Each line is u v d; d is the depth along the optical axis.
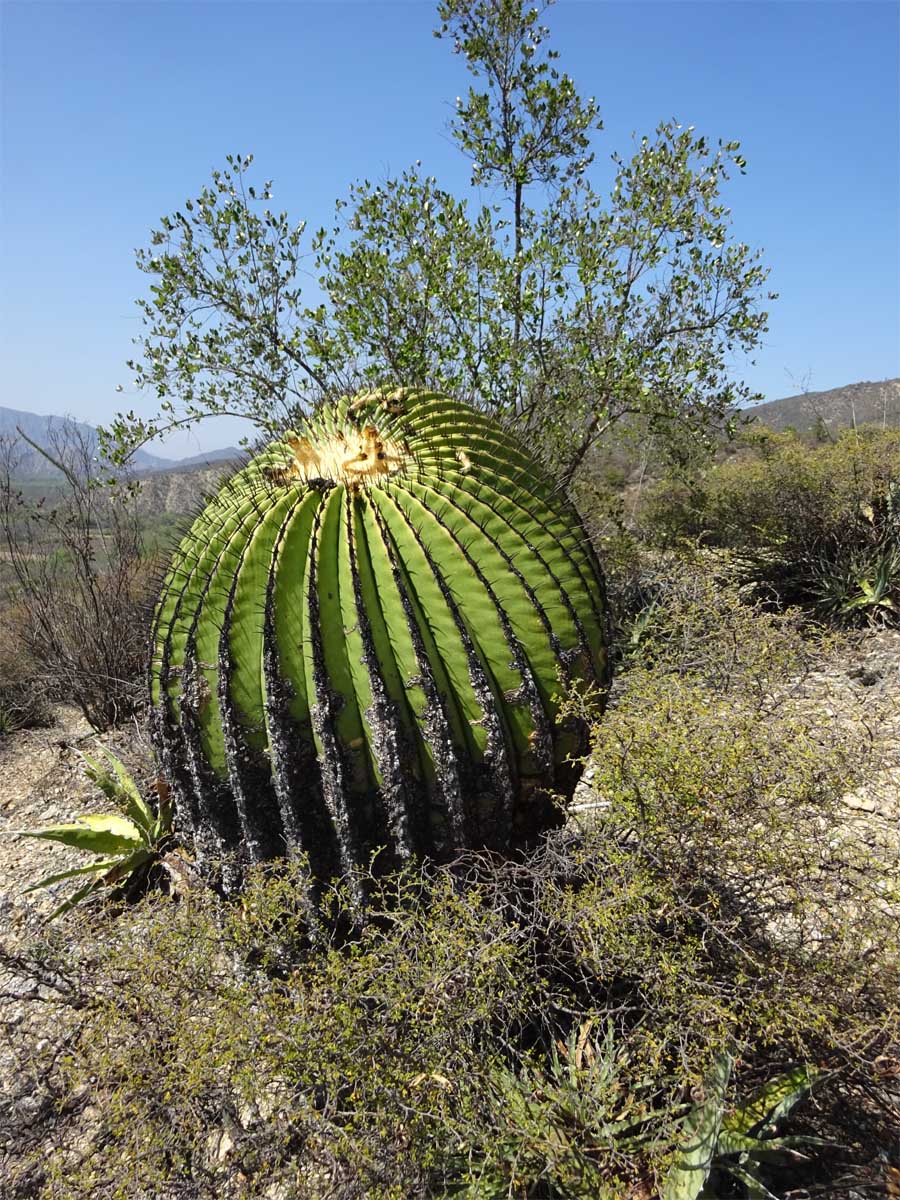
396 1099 1.88
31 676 6.78
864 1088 2.22
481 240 6.25
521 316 6.31
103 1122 2.17
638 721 2.38
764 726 2.39
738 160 6.19
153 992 2.17
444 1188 1.98
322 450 2.89
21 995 2.75
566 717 2.66
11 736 6.39
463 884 2.44
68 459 6.61
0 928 3.74
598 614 2.93
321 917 2.55
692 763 2.17
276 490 2.76
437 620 2.47
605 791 2.32
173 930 2.32
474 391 6.28
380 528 2.52
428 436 2.99
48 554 6.92
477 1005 1.98
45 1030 2.84
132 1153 1.95
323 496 2.66
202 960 2.24
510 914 2.44
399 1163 1.88
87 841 3.68
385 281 6.32
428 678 2.42
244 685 2.50
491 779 2.52
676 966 1.95
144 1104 2.02
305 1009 2.00
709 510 7.68
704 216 6.34
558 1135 1.90
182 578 2.78
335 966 2.02
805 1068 2.10
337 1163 1.92
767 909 2.28
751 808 2.22
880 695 4.36
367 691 2.42
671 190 6.25
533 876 2.34
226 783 2.62
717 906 2.13
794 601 6.88
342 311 6.34
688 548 6.80
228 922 2.35
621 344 6.39
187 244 6.25
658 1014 2.06
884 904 2.48
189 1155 2.04
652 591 6.02
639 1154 2.00
